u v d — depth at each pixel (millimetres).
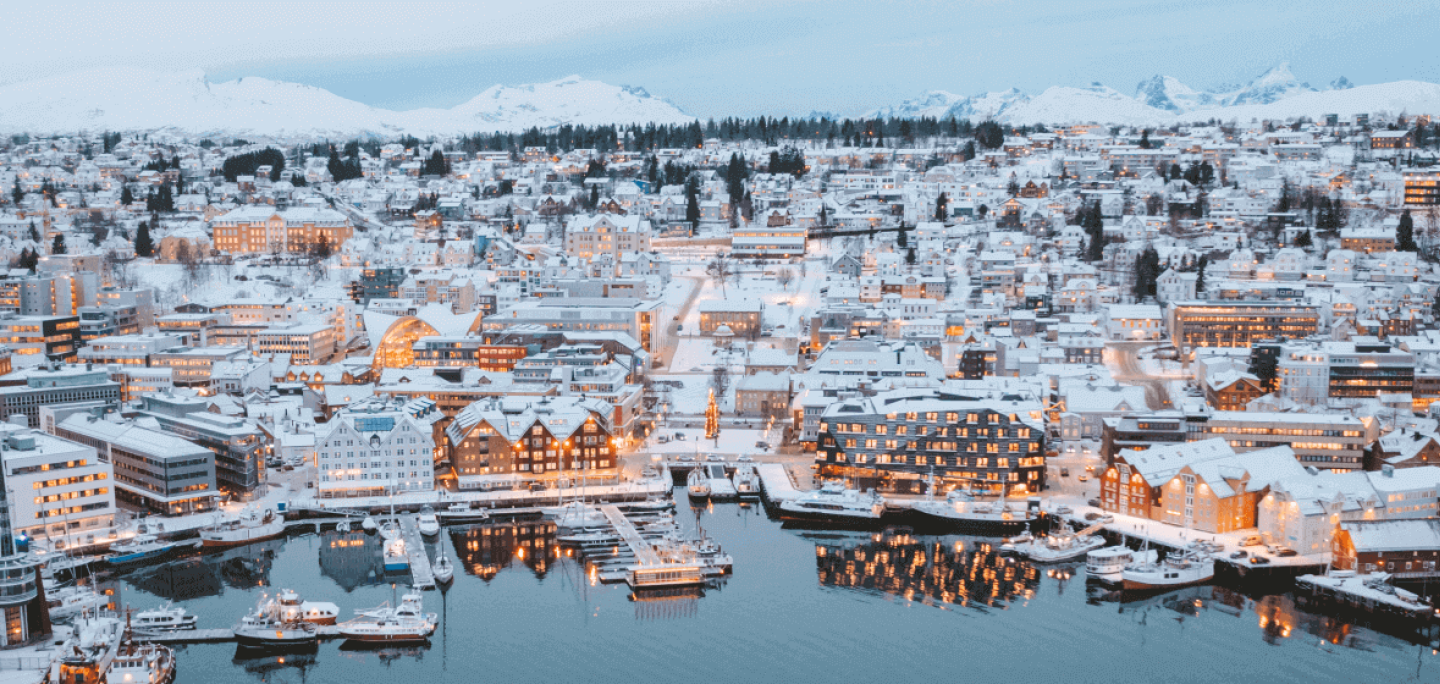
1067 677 191500
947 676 192500
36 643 193875
